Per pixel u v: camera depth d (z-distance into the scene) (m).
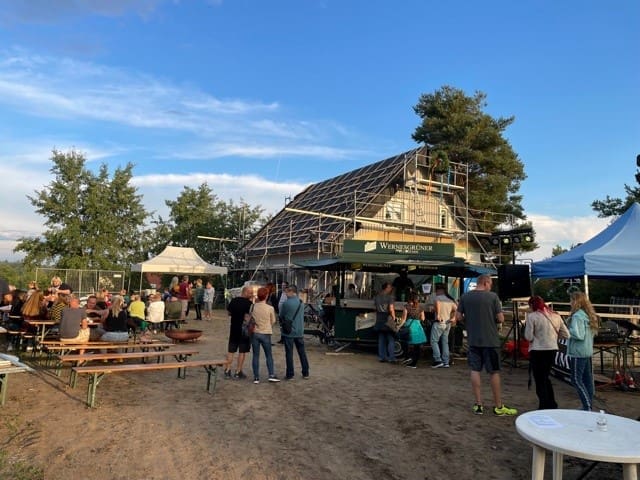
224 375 9.62
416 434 6.04
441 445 5.68
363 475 4.83
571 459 5.34
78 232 31.34
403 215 28.91
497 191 33.75
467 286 21.66
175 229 40.75
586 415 3.87
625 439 3.31
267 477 4.72
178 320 16.72
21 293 13.17
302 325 9.52
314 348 13.91
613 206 23.66
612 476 4.91
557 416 3.85
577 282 21.48
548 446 3.23
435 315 11.21
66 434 5.82
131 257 34.28
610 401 7.95
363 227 27.27
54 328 12.05
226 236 42.50
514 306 11.39
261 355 12.32
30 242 31.17
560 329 7.05
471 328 7.01
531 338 7.01
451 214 31.50
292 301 9.41
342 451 5.46
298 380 9.23
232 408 7.16
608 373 10.16
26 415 6.55
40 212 31.39
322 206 34.12
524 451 5.54
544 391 6.89
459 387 8.80
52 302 12.56
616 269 9.12
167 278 35.59
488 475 4.90
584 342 6.86
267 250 33.44
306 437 5.89
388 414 6.92
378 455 5.36
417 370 10.59
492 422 6.56
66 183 32.19
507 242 15.65
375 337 12.93
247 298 9.62
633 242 9.59
